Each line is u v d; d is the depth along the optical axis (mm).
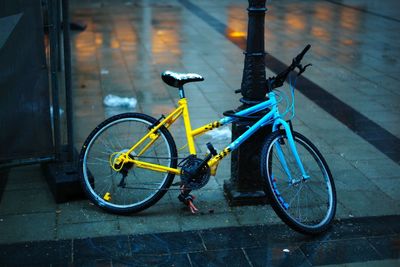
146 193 4898
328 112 7133
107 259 3980
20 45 4484
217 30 12250
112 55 9906
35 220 4477
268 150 4203
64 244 4156
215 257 4020
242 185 4695
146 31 12023
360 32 12211
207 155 4457
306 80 8531
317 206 4727
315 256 4039
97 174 5230
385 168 5527
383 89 8164
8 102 4574
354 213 4652
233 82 8414
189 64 9391
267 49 10516
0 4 4375
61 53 7676
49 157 4820
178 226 4418
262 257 4023
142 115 4562
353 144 6121
